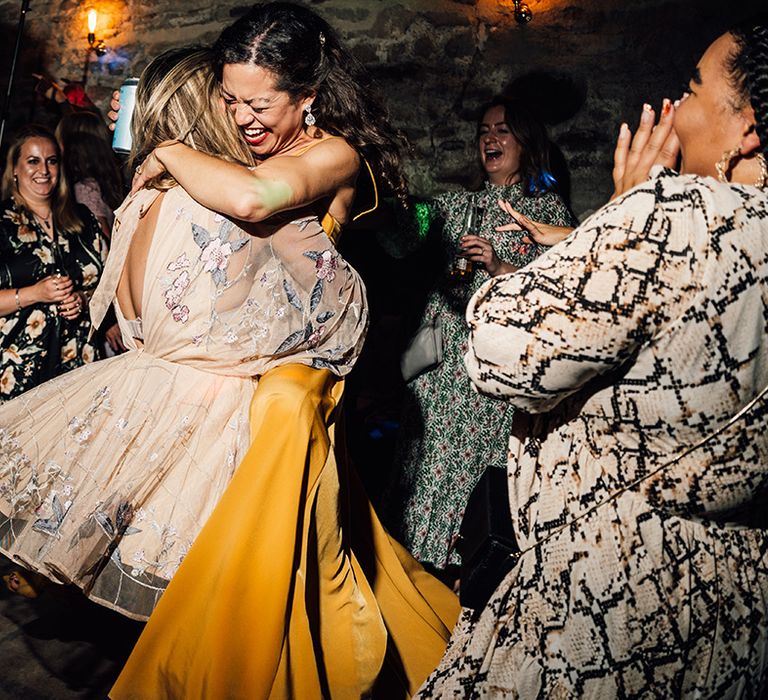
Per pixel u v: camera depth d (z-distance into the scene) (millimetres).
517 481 1416
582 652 1293
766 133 1247
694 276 1173
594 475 1303
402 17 4770
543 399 1279
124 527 1838
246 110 1896
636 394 1246
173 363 1964
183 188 1898
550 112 4504
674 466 1255
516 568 1401
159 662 1706
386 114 2205
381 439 4297
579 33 4418
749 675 1280
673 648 1255
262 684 1694
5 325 3160
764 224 1197
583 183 4461
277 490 1765
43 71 5945
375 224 3113
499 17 4570
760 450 1237
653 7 4262
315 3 4957
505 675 1359
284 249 1949
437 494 3172
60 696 2223
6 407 2041
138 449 1892
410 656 2160
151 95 2025
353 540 2271
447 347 3156
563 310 1215
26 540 1874
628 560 1264
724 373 1194
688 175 1239
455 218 3211
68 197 3289
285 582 1731
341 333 2070
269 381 1867
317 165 1915
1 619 2537
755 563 1294
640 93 4336
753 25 1288
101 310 2100
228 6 5305
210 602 1698
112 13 5668
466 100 4691
